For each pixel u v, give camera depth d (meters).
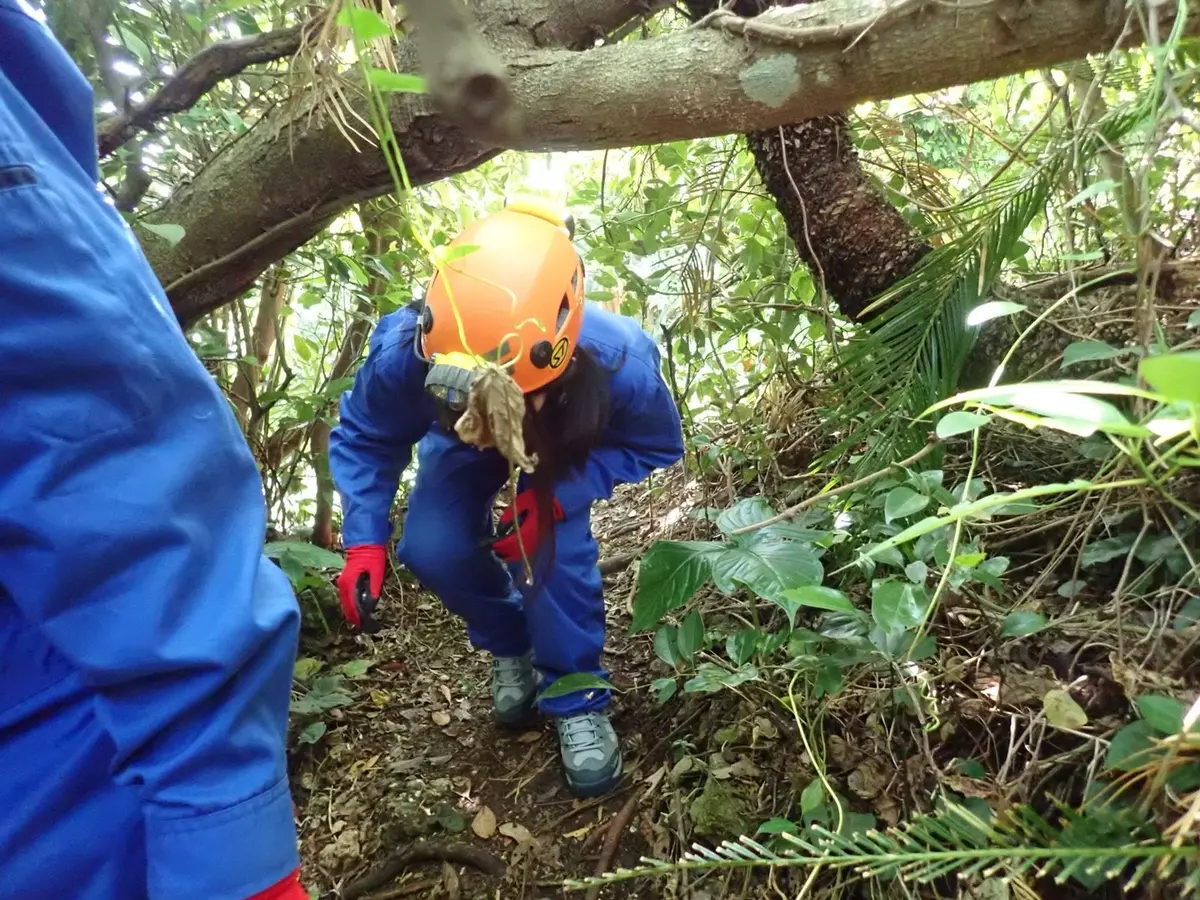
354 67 0.89
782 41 0.66
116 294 0.49
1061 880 0.56
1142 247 0.76
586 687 1.09
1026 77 1.52
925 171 1.58
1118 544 1.00
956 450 1.36
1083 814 0.69
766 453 1.62
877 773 0.94
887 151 1.55
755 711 1.12
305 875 1.17
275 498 1.92
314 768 1.37
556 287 0.93
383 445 1.29
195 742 0.53
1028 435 1.25
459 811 1.24
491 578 1.33
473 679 1.58
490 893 1.10
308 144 1.03
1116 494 1.04
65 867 0.58
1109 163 1.01
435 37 0.55
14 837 0.57
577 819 1.19
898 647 0.88
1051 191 1.00
